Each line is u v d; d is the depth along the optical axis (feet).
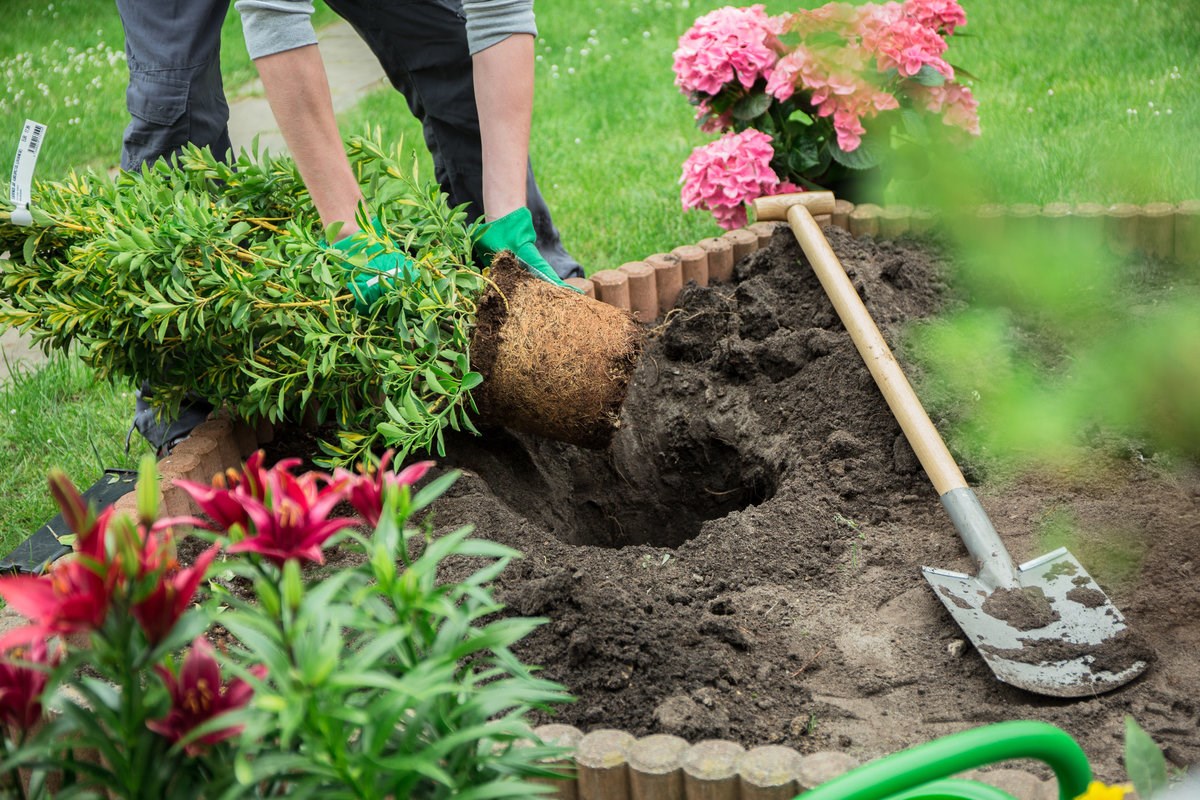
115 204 7.99
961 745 3.64
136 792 3.69
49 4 29.76
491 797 3.96
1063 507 7.52
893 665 6.44
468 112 10.71
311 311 7.98
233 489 3.85
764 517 7.89
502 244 8.88
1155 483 7.60
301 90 7.85
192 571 3.48
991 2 15.29
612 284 10.39
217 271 7.87
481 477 9.11
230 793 3.38
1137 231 10.31
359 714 3.30
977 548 7.02
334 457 8.27
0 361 13.26
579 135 18.81
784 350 9.53
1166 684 6.03
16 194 7.88
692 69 11.59
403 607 3.69
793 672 6.40
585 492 9.93
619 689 6.09
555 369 8.09
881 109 9.99
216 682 3.61
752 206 11.80
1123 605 6.64
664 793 5.07
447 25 10.22
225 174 8.84
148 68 9.21
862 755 5.71
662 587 7.14
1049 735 3.72
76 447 11.25
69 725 3.70
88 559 3.23
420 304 7.80
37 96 22.36
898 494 8.07
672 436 9.68
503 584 7.16
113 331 8.04
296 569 3.36
